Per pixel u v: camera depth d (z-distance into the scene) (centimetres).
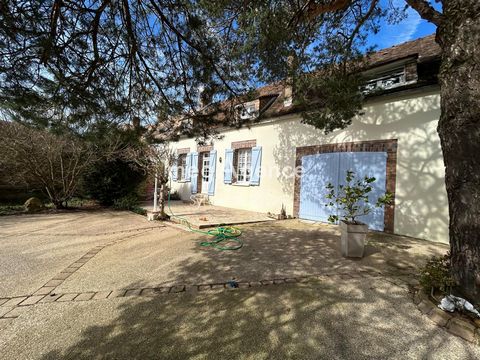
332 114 570
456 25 264
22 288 327
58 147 930
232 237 595
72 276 366
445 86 274
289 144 899
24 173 942
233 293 321
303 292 326
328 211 778
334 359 210
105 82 429
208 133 547
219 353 214
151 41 446
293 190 881
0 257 448
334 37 560
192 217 815
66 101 388
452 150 270
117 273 379
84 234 621
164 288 332
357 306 293
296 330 247
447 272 296
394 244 554
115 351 213
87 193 1097
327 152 788
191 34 425
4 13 280
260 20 451
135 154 832
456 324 246
